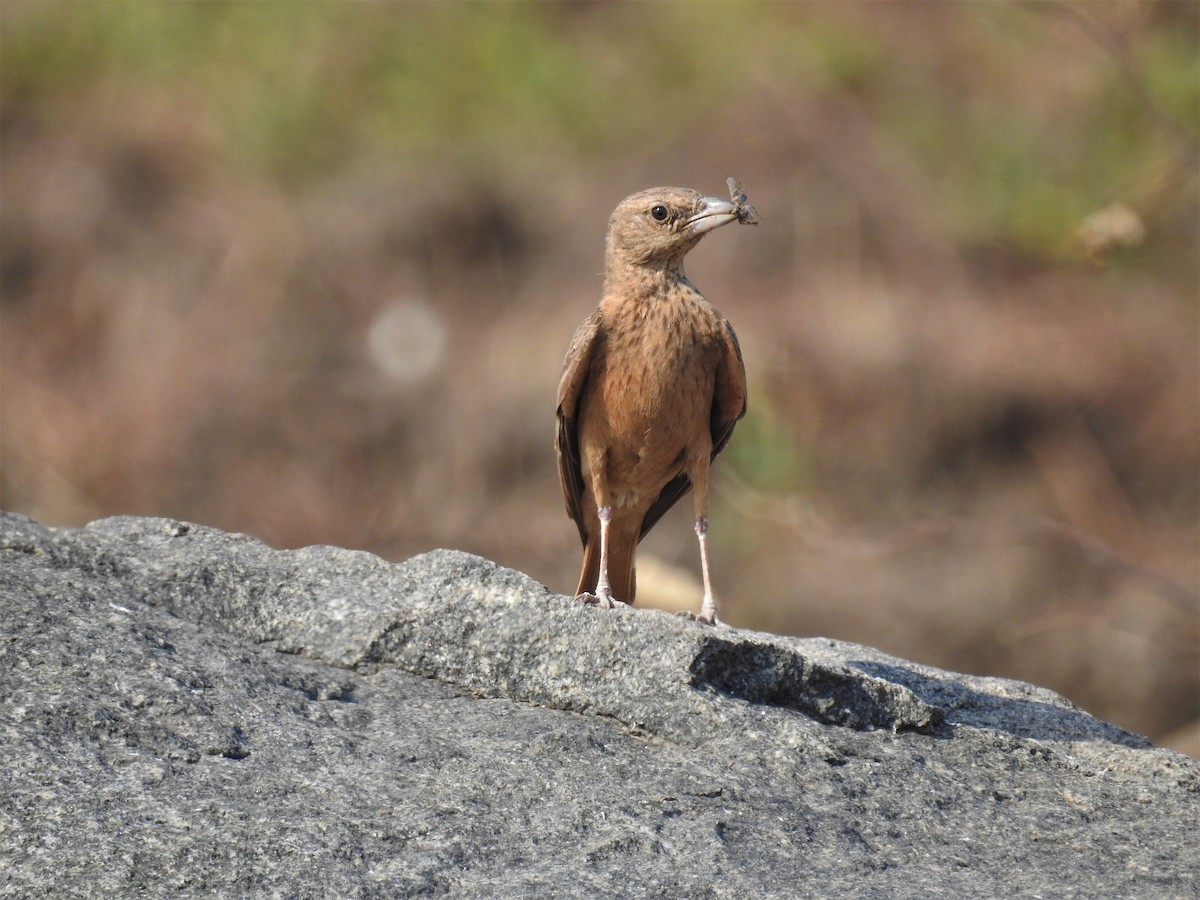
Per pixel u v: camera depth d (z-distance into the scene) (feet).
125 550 21.42
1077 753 19.98
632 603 26.25
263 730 17.35
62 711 16.78
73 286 65.41
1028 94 58.08
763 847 15.97
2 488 57.88
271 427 60.13
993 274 55.62
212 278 64.85
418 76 69.56
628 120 66.03
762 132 61.87
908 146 59.16
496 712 18.83
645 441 23.91
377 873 14.74
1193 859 16.79
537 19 70.69
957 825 17.33
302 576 21.03
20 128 72.02
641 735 18.49
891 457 52.26
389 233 64.64
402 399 60.08
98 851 14.64
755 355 53.47
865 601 51.13
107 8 75.61
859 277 55.98
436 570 20.53
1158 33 51.03
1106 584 51.80
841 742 18.65
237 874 14.52
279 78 70.54
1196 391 53.11
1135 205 47.39
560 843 15.64
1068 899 15.40
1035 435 53.11
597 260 61.82
